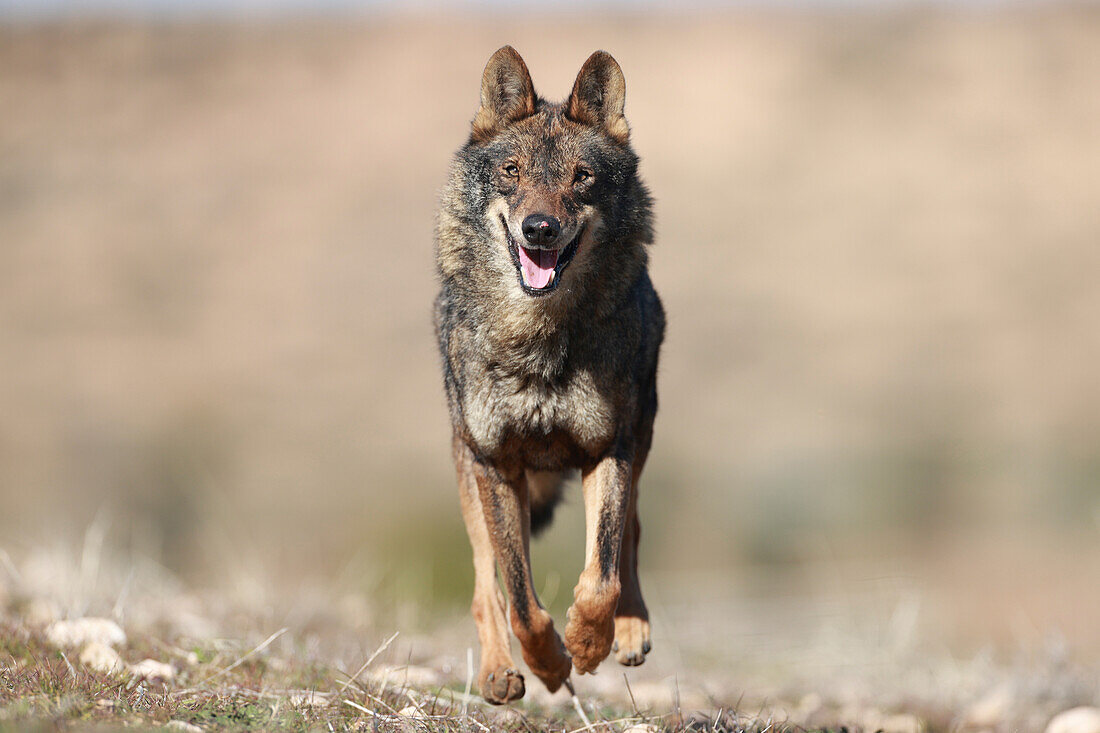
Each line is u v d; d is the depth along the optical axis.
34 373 68.81
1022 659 27.77
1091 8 115.06
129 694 16.44
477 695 20.55
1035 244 81.75
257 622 25.05
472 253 18.95
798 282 77.81
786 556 50.09
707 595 42.53
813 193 89.75
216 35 118.44
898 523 52.75
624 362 18.48
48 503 53.19
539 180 18.41
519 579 18.23
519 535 18.56
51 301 78.19
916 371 67.38
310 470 57.41
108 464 57.50
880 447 58.56
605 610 17.14
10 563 25.02
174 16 121.19
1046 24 113.12
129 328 75.50
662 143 97.25
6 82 108.81
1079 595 44.06
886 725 21.30
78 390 66.81
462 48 116.31
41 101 106.44
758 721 18.86
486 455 18.64
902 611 34.53
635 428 19.02
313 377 69.25
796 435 60.25
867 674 28.20
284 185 93.81
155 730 14.39
